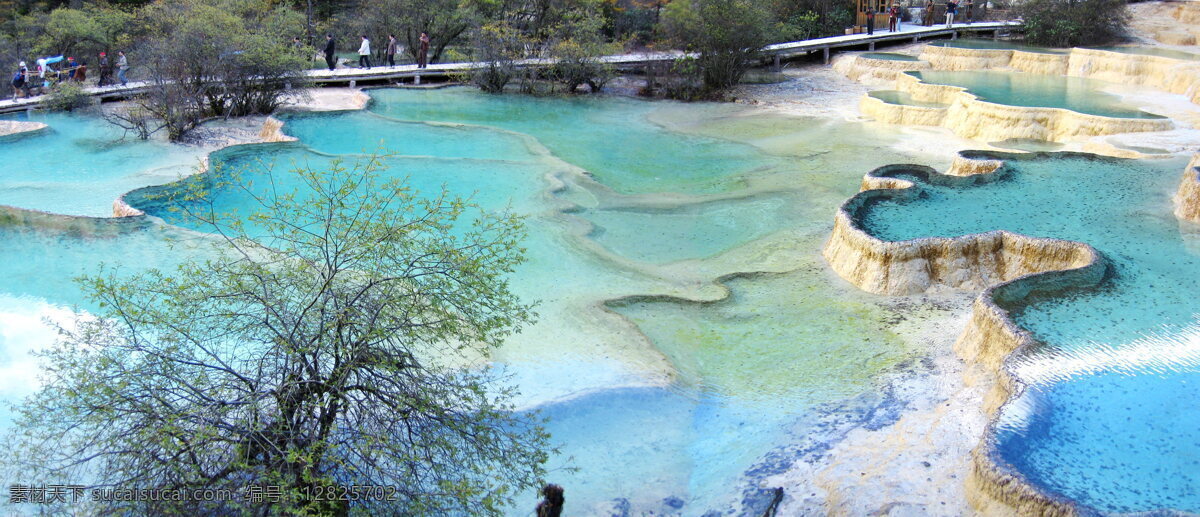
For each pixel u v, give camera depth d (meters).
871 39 28.91
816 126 20.48
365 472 6.02
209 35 20.19
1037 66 24.52
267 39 21.36
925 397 8.23
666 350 9.62
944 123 19.84
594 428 8.10
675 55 25.56
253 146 17.64
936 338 9.58
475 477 6.91
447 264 6.43
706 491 7.33
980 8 33.88
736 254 12.45
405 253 6.48
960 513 6.31
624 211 14.33
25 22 28.53
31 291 10.61
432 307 6.46
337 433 6.07
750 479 7.28
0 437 7.32
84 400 5.76
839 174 16.22
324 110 21.58
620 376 8.80
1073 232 11.15
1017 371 7.62
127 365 6.35
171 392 5.86
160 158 17.20
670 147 18.86
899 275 10.81
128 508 5.64
